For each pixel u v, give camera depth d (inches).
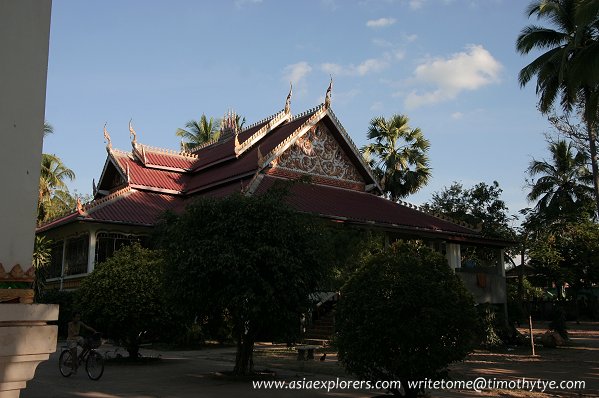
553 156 1672.0
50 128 1593.3
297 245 498.0
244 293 457.4
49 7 127.0
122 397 399.9
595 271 1525.6
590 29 886.4
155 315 610.2
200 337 854.5
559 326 900.0
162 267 535.2
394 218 1012.5
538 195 1649.9
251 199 504.1
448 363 351.6
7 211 113.0
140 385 458.6
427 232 992.9
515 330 903.1
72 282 1005.8
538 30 1013.2
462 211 1478.8
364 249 696.4
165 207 1075.3
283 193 545.3
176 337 648.4
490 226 1400.1
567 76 879.7
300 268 486.6
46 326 116.0
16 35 120.3
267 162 1010.1
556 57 936.3
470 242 1034.7
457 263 1032.2
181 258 482.6
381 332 345.7
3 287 110.9
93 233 951.6
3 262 111.0
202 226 496.1
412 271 355.9
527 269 1576.0
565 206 1568.7
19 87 118.6
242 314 478.3
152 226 964.6
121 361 645.3
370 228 933.2
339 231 716.7
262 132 1168.8
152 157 1190.3
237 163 1123.3
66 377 511.5
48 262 1013.2
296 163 1072.2
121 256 656.4
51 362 649.6
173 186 1155.3
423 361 337.4
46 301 963.3
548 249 1384.1
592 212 1590.8
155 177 1154.0
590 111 880.3
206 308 490.9
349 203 1040.2
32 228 116.0
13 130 116.2
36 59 122.5
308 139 1103.6
